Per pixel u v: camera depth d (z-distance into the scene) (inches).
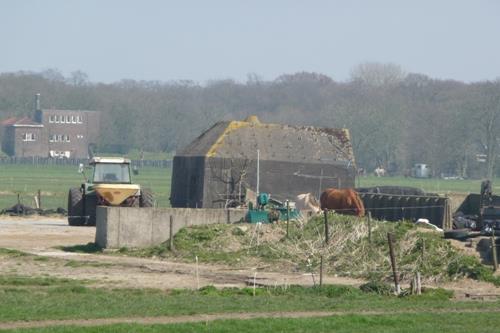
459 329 3321.9
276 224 6250.0
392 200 7701.8
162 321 3366.1
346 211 7578.7
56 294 4136.3
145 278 4884.4
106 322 3321.9
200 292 4279.0
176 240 6067.9
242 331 3171.8
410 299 4183.1
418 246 5319.9
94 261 5605.3
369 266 5206.7
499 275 4975.4
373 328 3304.6
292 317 3494.1
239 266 5506.9
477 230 6008.9
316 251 5605.3
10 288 4343.0
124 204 7819.9
